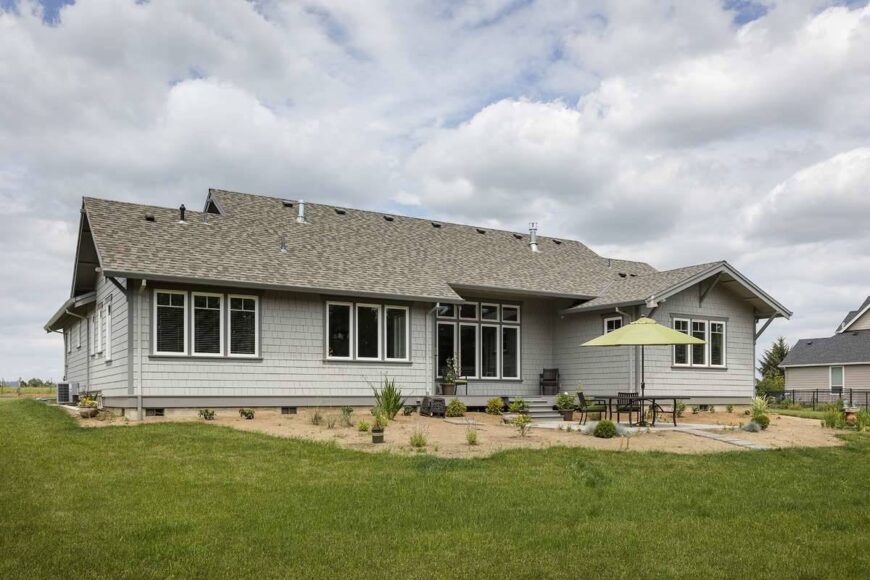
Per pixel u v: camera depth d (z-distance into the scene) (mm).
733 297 25625
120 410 18531
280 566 7156
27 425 17250
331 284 20250
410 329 21922
